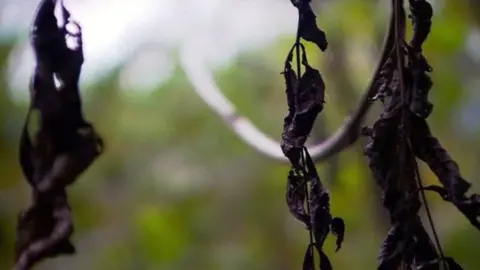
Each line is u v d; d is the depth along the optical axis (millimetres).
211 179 2309
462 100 1794
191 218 2295
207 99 1216
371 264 1690
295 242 2219
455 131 1824
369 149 575
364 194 1612
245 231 2289
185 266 2238
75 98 676
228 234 2295
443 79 1731
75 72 667
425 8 575
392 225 570
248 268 2219
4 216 1840
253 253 2242
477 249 1731
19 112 1906
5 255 1820
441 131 1819
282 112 2137
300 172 583
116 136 2268
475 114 1807
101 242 2203
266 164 2168
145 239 2223
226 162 2281
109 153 2230
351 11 1599
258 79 2125
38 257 680
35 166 687
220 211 2307
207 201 2312
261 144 1023
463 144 1830
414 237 568
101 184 2221
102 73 2115
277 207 2260
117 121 2266
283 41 2037
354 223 1699
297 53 573
